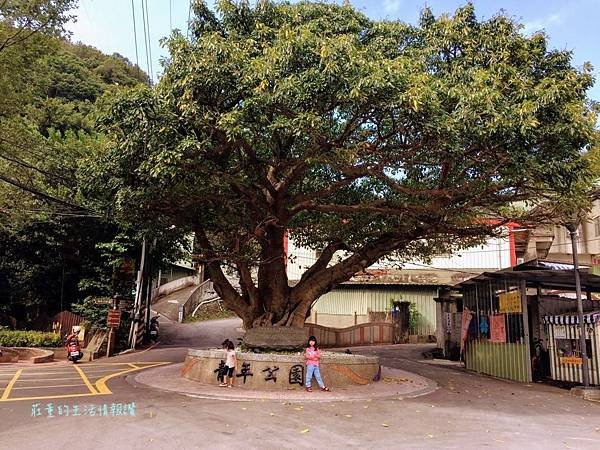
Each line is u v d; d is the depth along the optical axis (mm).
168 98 10016
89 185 13062
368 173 11211
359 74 8969
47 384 12492
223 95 10031
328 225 15711
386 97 9008
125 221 15312
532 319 16703
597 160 10445
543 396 12547
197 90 9891
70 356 18500
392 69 9008
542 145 9820
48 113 24781
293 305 14430
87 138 24953
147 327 24703
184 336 27688
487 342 17344
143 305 24844
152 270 24859
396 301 29328
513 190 12578
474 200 12383
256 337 12984
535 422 9125
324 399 10688
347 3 12047
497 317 16781
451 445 7156
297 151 11906
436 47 10859
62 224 23078
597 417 10016
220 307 37625
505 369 16141
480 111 9109
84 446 6828
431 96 8875
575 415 10125
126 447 6805
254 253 17359
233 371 12141
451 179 12312
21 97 16375
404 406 10195
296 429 7980
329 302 30938
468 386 13805
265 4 11844
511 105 9477
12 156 18141
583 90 10836
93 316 22797
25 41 15391
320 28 11078
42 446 6816
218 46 9742
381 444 7152
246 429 7898
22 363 18203
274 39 11039
